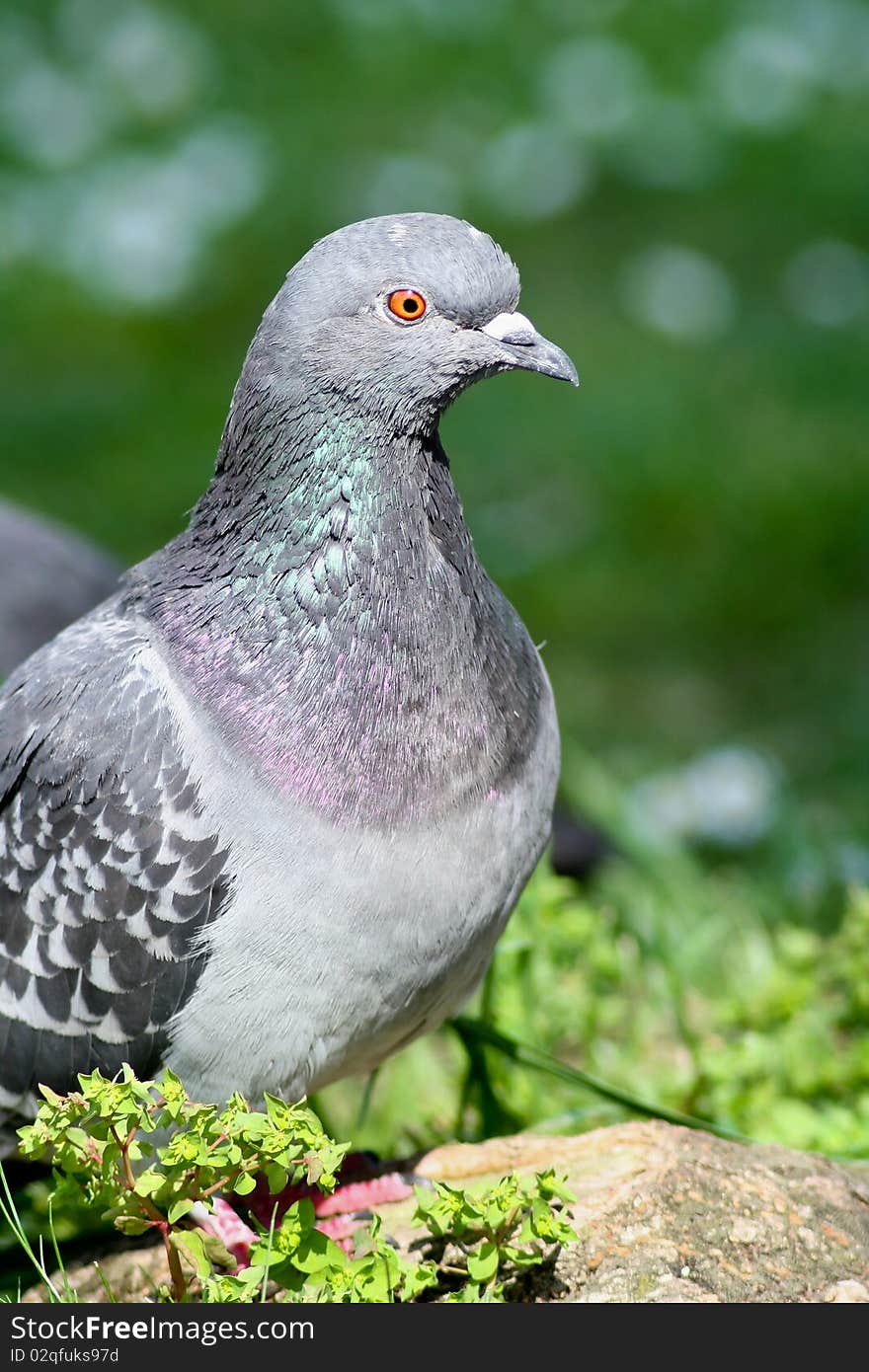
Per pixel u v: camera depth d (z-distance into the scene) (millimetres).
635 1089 8391
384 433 6434
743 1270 6199
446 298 6367
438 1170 6910
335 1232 6691
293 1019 6363
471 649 6465
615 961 8695
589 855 11055
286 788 6176
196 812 6266
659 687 16078
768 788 13195
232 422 6590
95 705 6500
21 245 24562
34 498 19406
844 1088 8242
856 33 28703
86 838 6438
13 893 6633
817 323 22062
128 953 6430
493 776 6398
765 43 28062
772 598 17328
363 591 6344
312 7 29422
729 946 10180
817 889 10711
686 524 18375
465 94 27328
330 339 6383
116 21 28797
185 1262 6738
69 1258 7082
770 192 24875
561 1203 6383
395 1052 7070
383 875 6160
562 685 16203
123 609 6844
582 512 18703
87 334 23016
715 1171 6582
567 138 26016
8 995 6676
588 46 28156
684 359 21422
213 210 24922
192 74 27922
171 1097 5648
